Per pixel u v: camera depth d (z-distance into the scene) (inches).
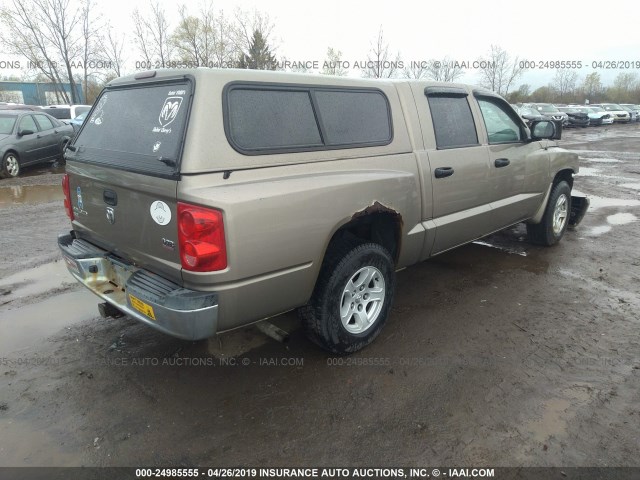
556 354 132.3
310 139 115.3
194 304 97.0
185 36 1180.5
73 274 133.4
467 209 167.6
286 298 111.6
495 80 1604.3
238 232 96.7
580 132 1073.5
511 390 116.2
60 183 413.1
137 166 105.3
